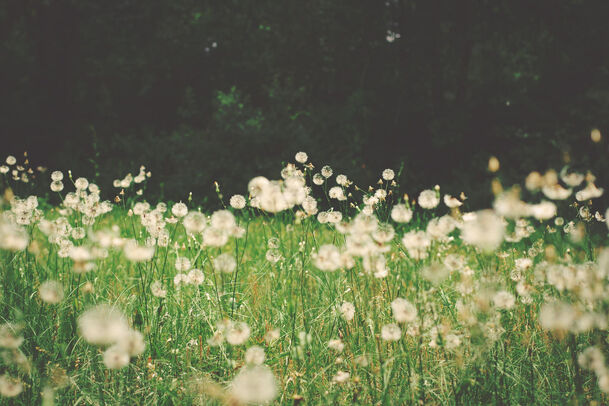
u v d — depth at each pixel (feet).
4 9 50.55
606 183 27.40
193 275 8.18
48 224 8.47
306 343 7.11
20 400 6.59
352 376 7.37
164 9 54.65
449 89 44.47
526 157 36.78
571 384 7.20
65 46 50.57
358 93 43.39
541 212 5.67
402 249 8.85
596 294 5.61
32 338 7.81
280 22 52.42
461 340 7.11
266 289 10.85
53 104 49.88
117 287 10.71
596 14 37.32
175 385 7.03
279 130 35.24
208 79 57.82
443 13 42.42
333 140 40.68
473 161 39.83
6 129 46.24
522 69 42.96
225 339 7.38
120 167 34.63
